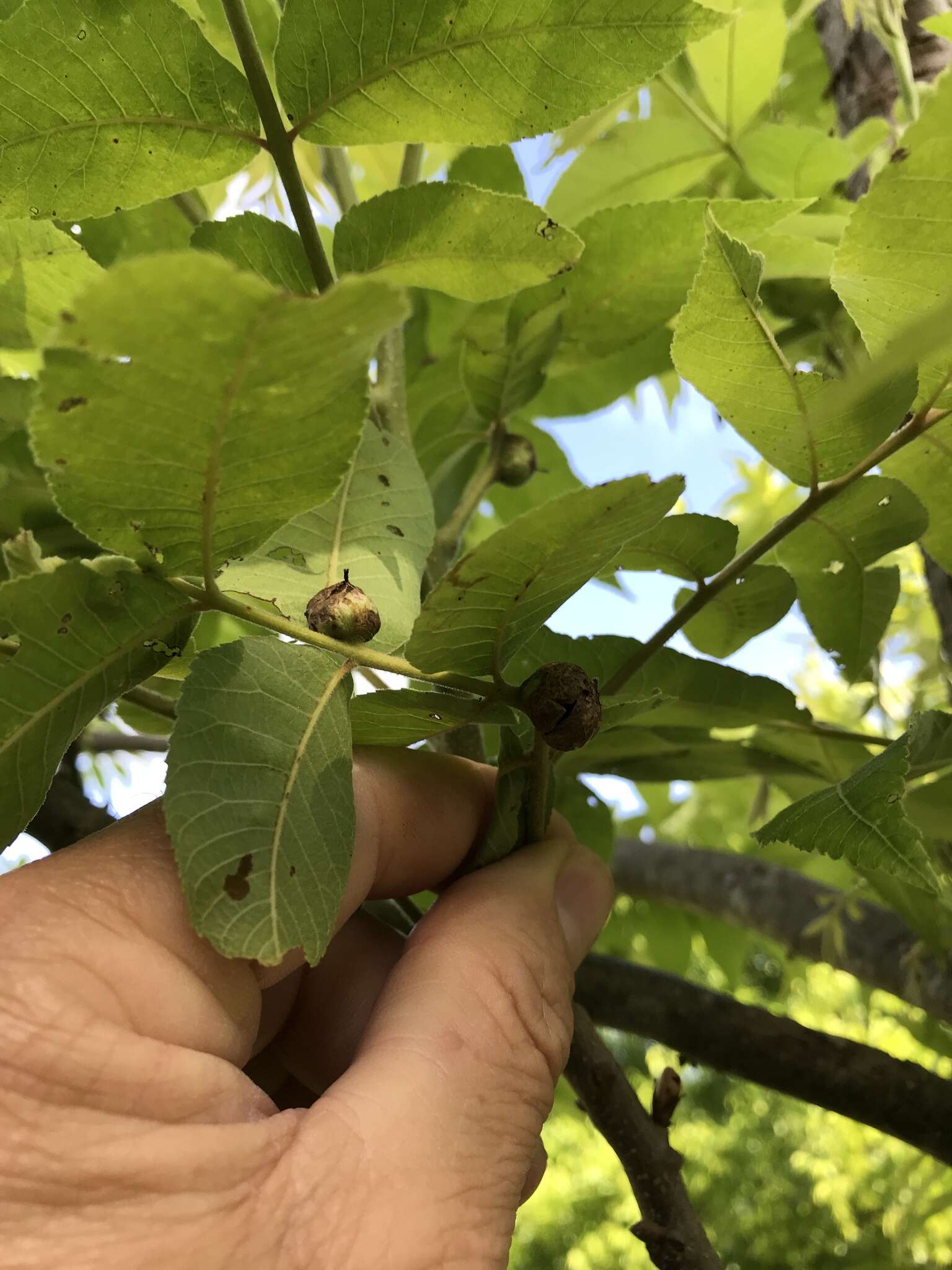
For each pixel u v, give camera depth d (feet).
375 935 0.84
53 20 0.54
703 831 1.82
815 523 0.74
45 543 0.81
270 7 0.79
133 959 0.51
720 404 0.61
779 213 0.80
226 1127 0.51
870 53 1.09
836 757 0.83
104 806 1.02
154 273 0.32
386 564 0.68
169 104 0.57
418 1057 0.58
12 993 0.48
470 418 1.05
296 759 0.50
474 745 0.86
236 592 0.62
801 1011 2.70
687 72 1.07
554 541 0.46
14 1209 0.46
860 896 1.17
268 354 0.36
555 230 0.55
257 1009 0.57
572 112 0.58
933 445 0.65
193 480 0.43
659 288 0.88
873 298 0.56
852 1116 0.93
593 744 0.85
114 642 0.48
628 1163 0.86
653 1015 0.99
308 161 1.02
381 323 0.35
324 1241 0.50
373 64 0.57
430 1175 0.54
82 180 0.59
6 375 0.82
